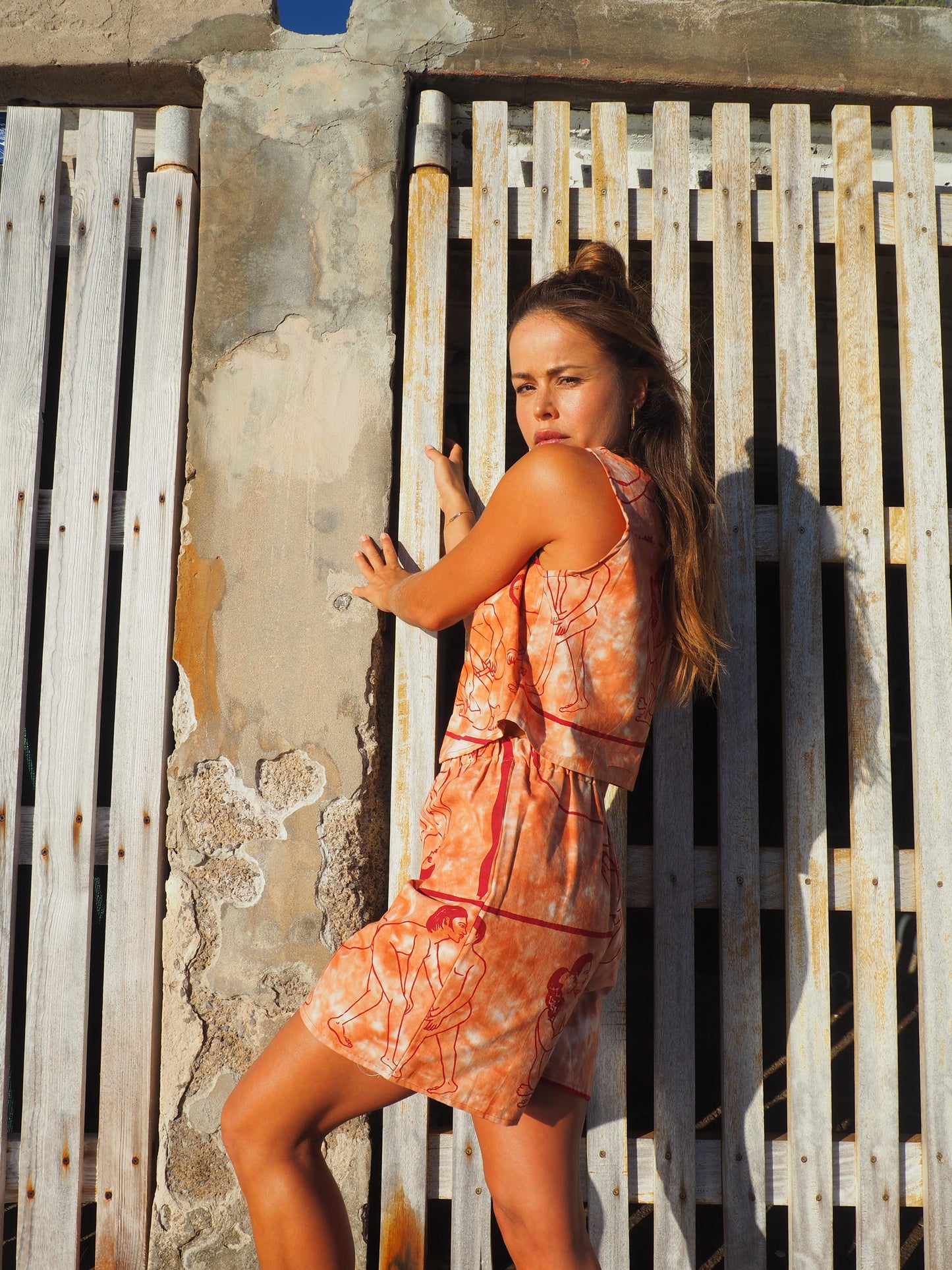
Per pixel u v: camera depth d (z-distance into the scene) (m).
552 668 1.45
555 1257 1.46
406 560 2.20
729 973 2.15
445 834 1.46
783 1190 2.12
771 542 2.29
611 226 2.30
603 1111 2.12
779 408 2.29
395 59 2.30
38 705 2.99
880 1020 2.14
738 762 2.20
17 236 2.28
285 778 2.10
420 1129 2.07
